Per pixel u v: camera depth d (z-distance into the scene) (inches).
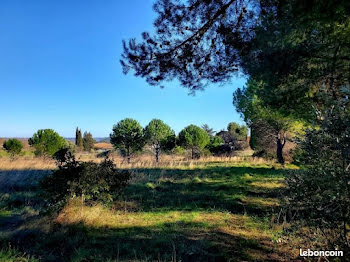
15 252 155.3
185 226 208.2
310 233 130.8
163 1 171.8
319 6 123.5
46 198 237.9
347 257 110.4
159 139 873.5
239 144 1252.5
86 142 2089.1
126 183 285.9
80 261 148.1
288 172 137.7
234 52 173.8
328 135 106.5
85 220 213.5
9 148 890.1
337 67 184.1
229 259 149.0
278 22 148.7
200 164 604.7
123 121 850.8
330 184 105.4
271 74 176.7
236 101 772.6
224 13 167.5
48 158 677.9
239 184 357.4
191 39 180.5
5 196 309.0
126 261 147.6
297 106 251.0
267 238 178.1
